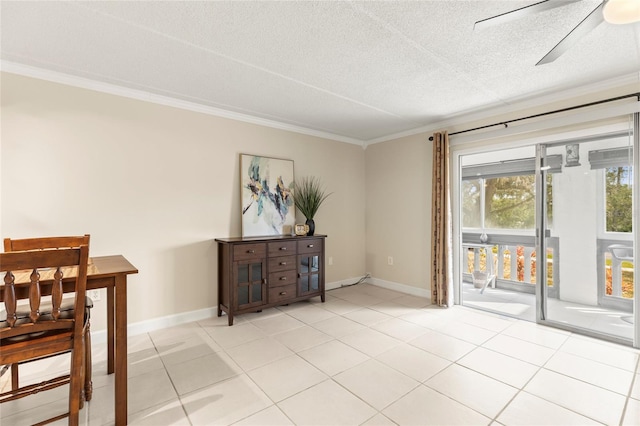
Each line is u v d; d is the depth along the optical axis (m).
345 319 3.31
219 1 1.68
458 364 2.33
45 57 2.32
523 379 2.11
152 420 1.72
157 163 3.09
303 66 2.47
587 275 2.96
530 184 4.09
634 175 2.58
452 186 3.88
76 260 1.51
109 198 2.83
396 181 4.55
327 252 4.58
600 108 2.75
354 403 1.86
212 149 3.46
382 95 3.08
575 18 1.82
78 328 1.55
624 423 1.67
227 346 2.65
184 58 2.33
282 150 4.07
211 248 3.44
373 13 1.80
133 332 2.93
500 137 3.44
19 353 1.45
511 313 3.51
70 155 2.65
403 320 3.28
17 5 1.70
